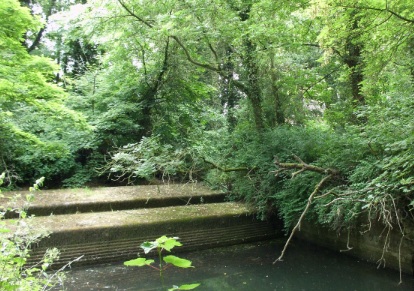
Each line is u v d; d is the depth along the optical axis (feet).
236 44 30.53
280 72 32.37
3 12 21.21
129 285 18.76
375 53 24.40
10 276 7.74
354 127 22.58
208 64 32.86
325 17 24.81
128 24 31.27
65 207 25.21
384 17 22.25
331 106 30.68
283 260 23.49
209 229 26.02
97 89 38.29
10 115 26.45
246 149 30.53
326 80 34.32
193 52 32.78
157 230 23.93
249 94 31.76
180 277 20.20
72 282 18.93
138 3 30.35
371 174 19.66
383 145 19.74
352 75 30.09
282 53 32.53
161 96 37.27
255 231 28.04
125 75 36.73
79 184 33.58
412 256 19.97
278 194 26.50
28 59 23.77
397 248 20.86
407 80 23.16
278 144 28.25
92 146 35.24
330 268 22.03
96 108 37.76
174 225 24.61
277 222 29.12
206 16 29.22
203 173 34.22
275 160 22.82
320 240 26.81
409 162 16.65
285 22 29.71
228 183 31.86
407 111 19.01
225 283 19.56
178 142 34.76
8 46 22.39
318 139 26.89
